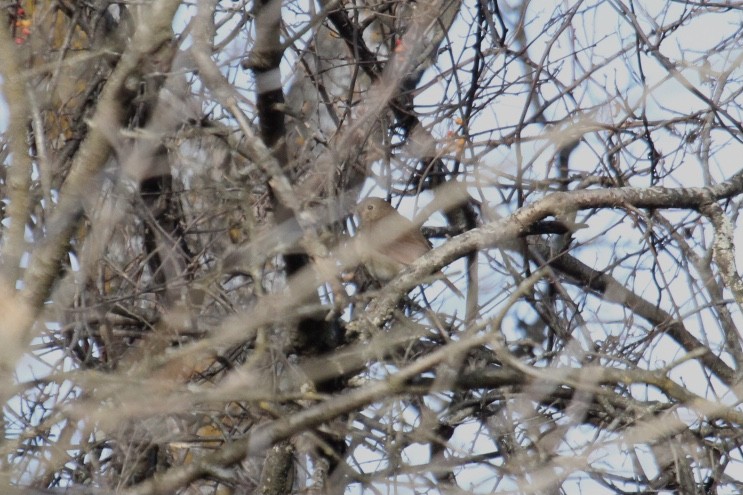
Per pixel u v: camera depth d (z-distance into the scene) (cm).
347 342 1070
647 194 1166
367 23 1415
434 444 1082
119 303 1048
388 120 1330
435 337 1066
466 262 1288
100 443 981
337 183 1162
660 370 905
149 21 824
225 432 1066
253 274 865
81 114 1088
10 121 757
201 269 1141
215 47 1031
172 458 1166
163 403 775
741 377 1073
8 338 742
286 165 1025
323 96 1295
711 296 1203
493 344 784
